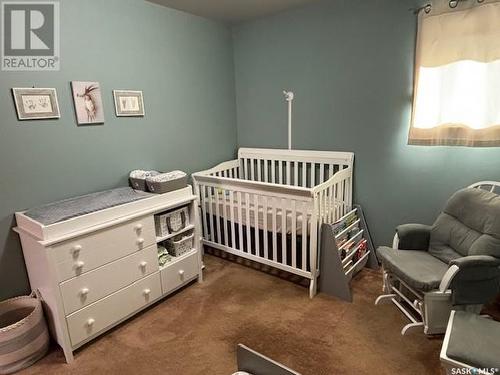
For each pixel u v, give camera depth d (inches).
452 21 82.1
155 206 90.7
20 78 78.2
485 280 71.0
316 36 111.7
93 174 94.9
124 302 84.4
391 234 109.5
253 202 104.8
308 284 103.3
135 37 100.8
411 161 100.4
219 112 134.6
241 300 95.6
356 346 75.0
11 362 69.6
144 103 106.0
